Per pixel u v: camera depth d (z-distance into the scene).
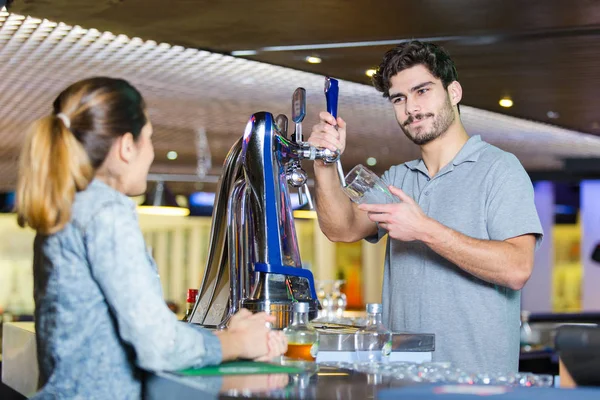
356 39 5.13
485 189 2.35
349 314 7.93
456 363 2.31
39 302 1.65
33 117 7.57
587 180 11.51
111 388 1.59
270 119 2.11
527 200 2.31
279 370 1.64
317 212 2.63
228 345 1.67
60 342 1.60
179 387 1.47
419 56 2.38
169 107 7.29
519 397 1.18
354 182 2.13
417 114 2.40
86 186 1.62
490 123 8.20
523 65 5.87
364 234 2.70
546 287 12.95
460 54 5.57
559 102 7.21
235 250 2.14
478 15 4.63
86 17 4.58
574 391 1.26
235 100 6.97
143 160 1.75
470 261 2.16
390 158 10.63
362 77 6.14
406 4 4.42
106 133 1.66
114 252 1.57
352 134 8.68
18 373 2.66
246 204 2.14
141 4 4.35
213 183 12.73
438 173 2.44
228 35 5.02
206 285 2.36
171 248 16.11
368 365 1.73
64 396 1.58
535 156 10.55
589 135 8.88
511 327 2.33
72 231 1.59
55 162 1.56
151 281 1.59
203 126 8.29
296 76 6.10
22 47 5.23
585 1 4.34
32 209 1.56
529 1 4.37
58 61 5.59
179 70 5.89
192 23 4.75
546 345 6.00
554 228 13.01
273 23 4.77
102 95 1.67
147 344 1.54
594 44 5.23
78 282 1.59
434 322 2.35
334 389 1.40
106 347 1.60
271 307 1.98
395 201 2.26
